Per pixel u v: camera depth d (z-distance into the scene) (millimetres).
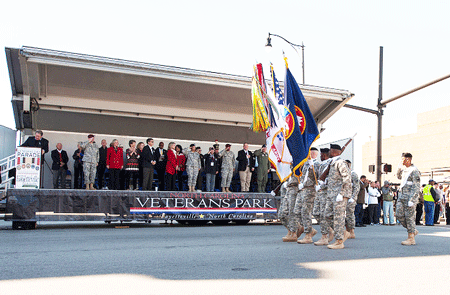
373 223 16312
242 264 5266
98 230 10523
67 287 3971
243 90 13422
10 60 10500
